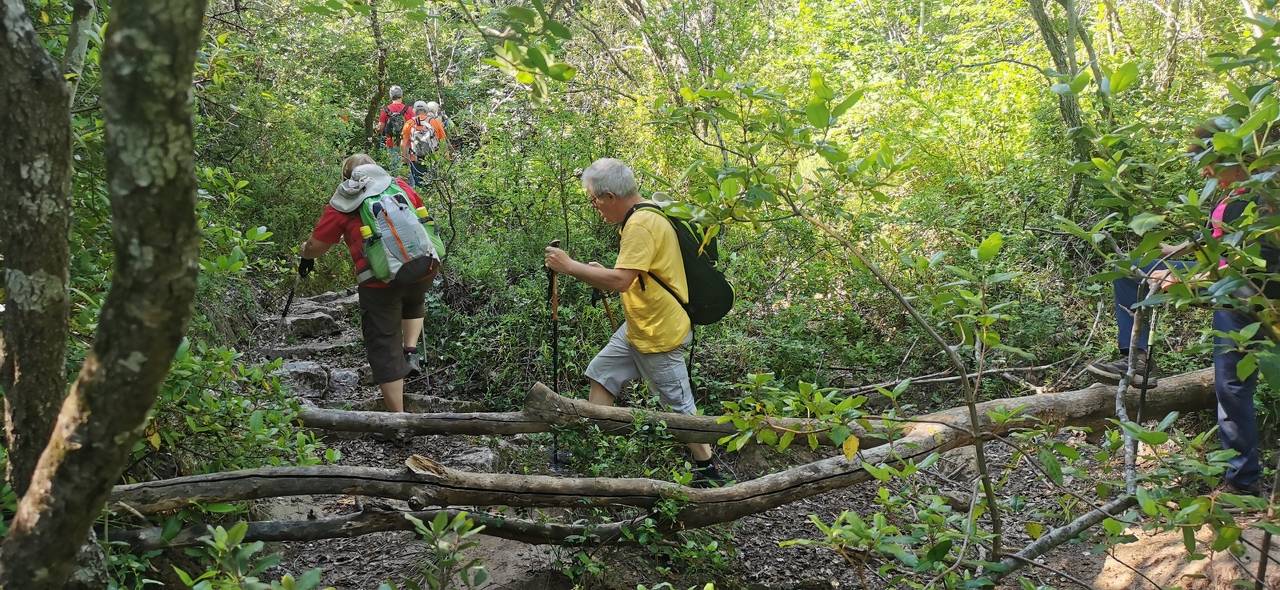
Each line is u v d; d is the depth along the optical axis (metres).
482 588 3.79
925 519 2.80
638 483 4.00
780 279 6.81
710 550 4.05
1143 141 3.81
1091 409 4.84
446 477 3.72
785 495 4.17
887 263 6.77
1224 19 8.57
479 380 6.40
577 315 6.26
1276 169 2.39
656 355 4.66
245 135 8.94
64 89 1.75
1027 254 6.86
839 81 9.65
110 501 3.15
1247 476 4.09
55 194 1.75
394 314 5.28
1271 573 3.55
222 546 2.07
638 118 7.35
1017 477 5.04
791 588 4.24
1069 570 4.18
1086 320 6.38
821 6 10.71
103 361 1.31
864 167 2.85
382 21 13.44
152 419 3.27
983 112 8.66
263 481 3.45
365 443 5.20
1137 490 2.53
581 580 3.90
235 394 3.96
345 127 11.89
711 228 2.90
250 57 6.75
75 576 1.99
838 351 6.58
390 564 3.93
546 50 1.71
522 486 3.83
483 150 7.48
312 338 7.37
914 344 6.45
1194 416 5.22
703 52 8.48
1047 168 7.24
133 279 1.26
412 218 5.18
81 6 2.58
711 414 5.58
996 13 10.04
